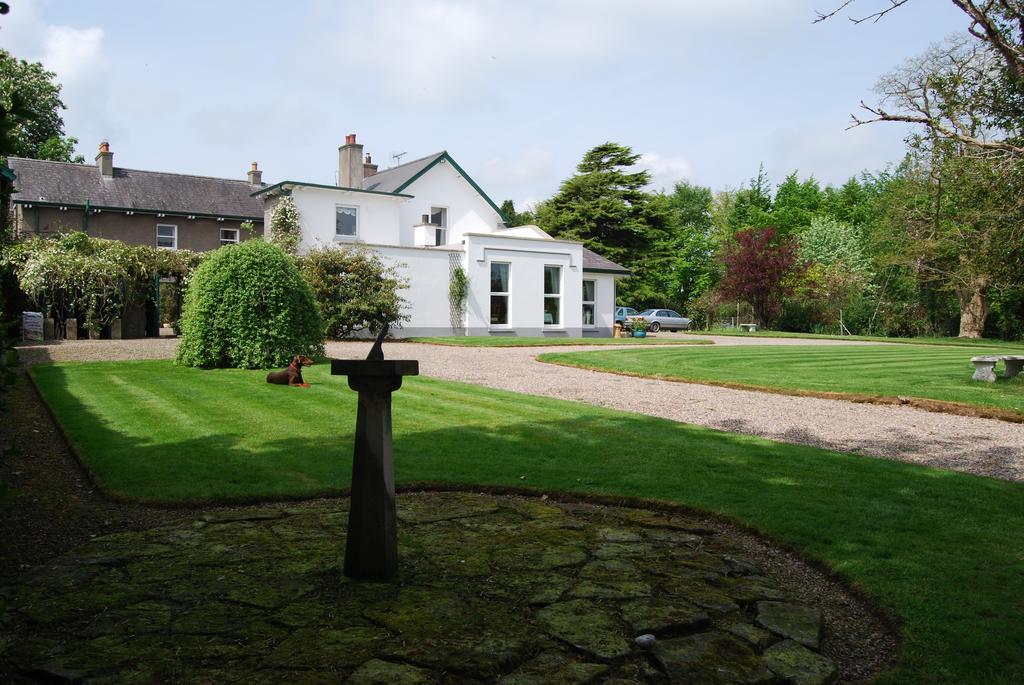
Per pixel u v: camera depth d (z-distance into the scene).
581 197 51.78
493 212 31.39
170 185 31.94
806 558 4.26
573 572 3.93
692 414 9.38
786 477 5.96
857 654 3.12
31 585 3.62
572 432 7.71
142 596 3.49
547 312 27.19
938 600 3.55
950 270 34.44
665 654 2.96
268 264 12.62
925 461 6.98
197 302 12.41
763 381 12.09
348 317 20.98
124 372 11.59
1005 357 13.47
